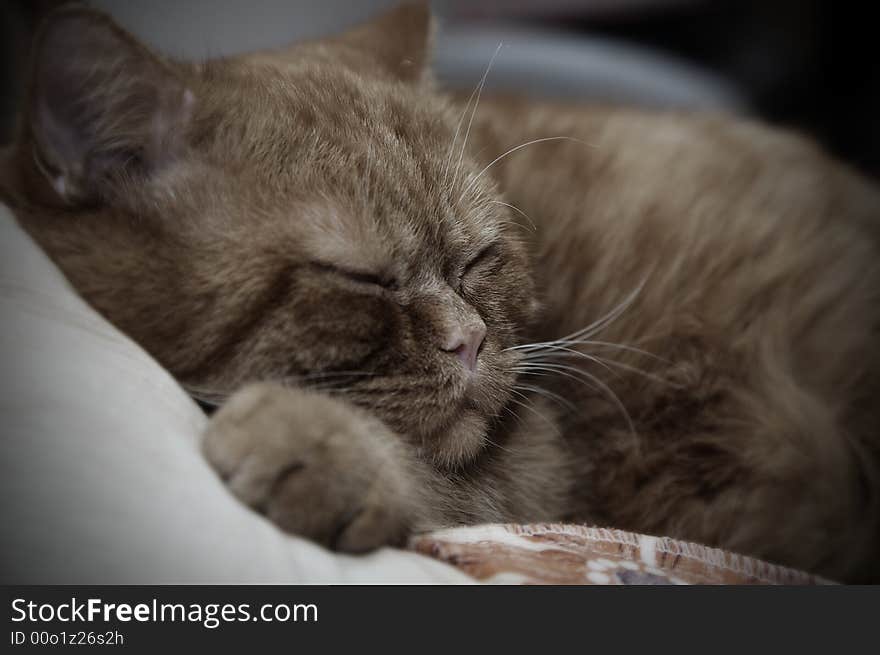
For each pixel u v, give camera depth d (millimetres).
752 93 919
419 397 310
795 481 365
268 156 310
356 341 303
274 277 300
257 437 263
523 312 353
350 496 262
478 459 338
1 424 242
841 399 381
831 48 899
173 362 300
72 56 298
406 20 412
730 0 935
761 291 390
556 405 381
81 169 307
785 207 417
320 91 333
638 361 385
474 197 338
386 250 310
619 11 948
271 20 722
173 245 302
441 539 287
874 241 413
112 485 240
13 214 312
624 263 397
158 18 657
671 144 437
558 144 424
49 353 262
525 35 810
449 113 373
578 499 380
